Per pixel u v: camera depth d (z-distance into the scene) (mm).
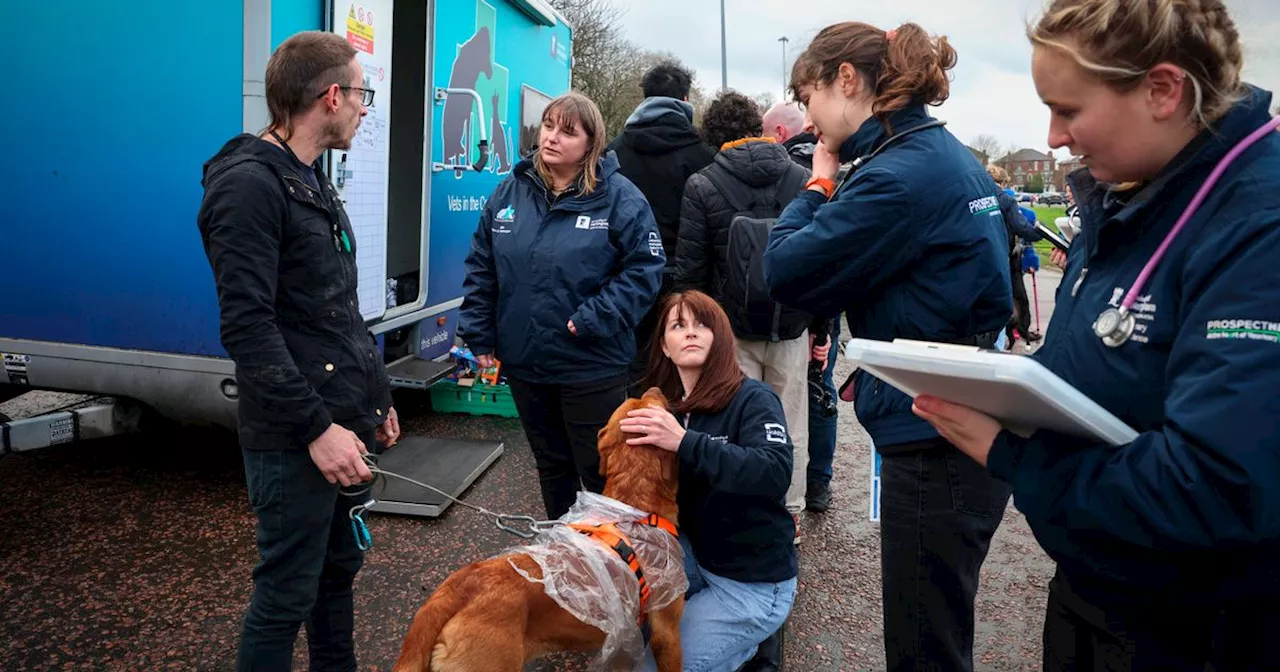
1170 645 1326
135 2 3725
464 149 5914
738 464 2365
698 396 2619
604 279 3420
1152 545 1176
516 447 5500
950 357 1257
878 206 1997
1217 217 1192
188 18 3664
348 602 2637
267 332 2109
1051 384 1164
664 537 2338
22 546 3688
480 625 1969
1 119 3936
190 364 3902
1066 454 1280
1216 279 1150
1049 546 1353
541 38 7496
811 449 4699
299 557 2277
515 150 7008
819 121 2256
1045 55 1283
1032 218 6988
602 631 2211
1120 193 1393
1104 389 1319
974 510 2064
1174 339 1237
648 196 4320
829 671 3162
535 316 3344
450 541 4023
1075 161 1604
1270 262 1098
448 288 5941
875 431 2184
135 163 3838
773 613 2576
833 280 2121
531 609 2090
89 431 3969
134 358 3938
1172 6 1167
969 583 2107
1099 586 1380
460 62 5711
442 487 4508
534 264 3342
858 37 2164
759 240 3637
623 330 3361
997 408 1329
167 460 4836
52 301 4027
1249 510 1068
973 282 2029
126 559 3625
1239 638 1220
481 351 3580
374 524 4164
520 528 4207
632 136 4309
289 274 2232
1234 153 1207
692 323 2656
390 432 2680
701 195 3852
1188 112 1219
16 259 4020
